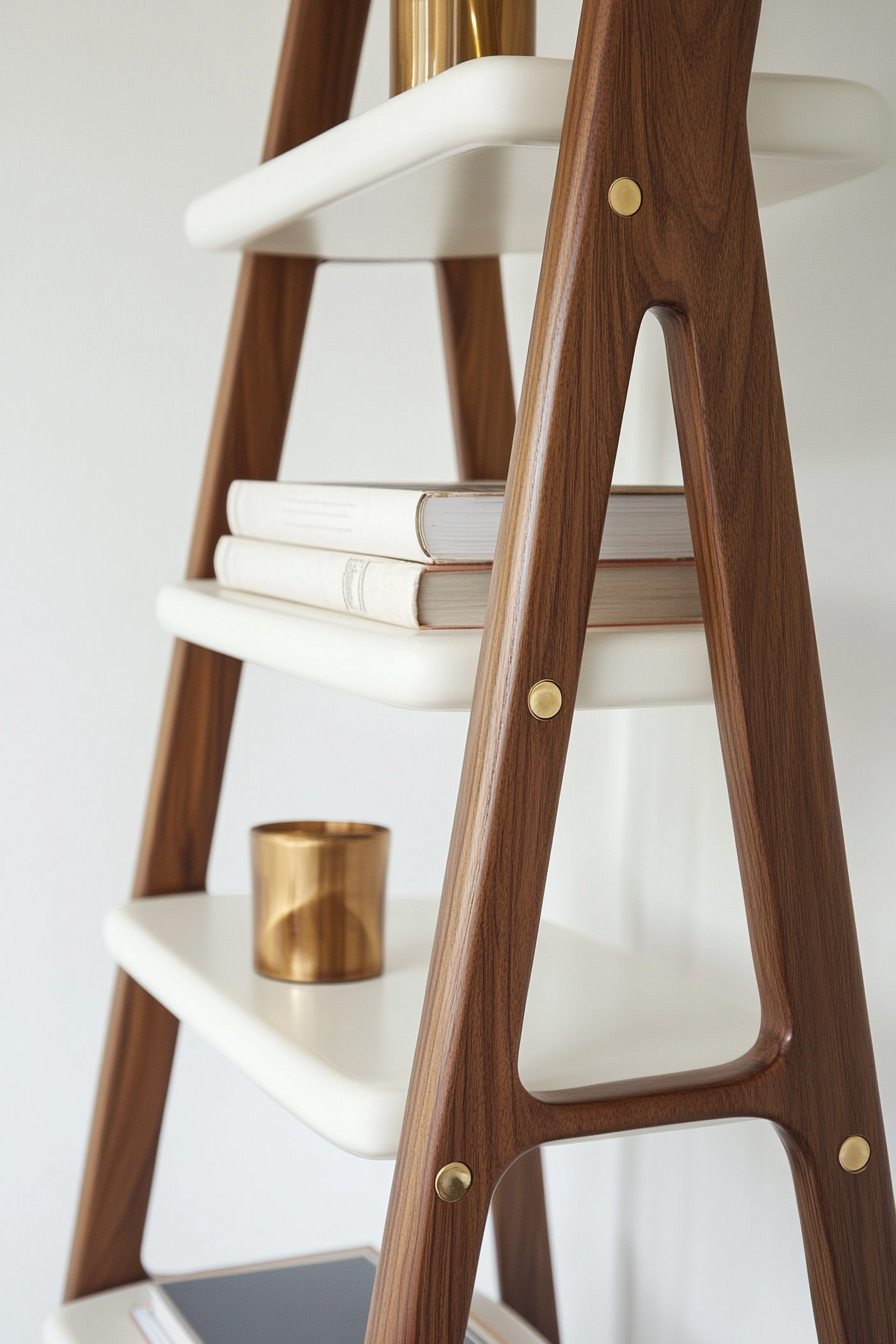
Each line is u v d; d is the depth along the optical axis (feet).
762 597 1.88
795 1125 1.94
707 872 3.45
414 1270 1.76
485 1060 1.77
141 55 4.11
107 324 4.16
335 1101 1.99
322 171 2.22
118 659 4.27
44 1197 4.34
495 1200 3.66
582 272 1.75
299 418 4.41
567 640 1.78
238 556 2.80
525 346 4.20
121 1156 3.32
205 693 3.28
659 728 3.64
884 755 2.81
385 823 4.60
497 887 1.76
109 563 4.24
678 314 1.84
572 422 1.76
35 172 4.04
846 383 2.87
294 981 2.62
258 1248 4.54
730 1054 2.14
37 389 4.11
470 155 1.97
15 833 4.22
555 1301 3.76
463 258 3.36
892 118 2.69
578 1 3.82
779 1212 3.19
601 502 1.78
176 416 4.26
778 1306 3.20
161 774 3.27
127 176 4.13
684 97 1.78
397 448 4.52
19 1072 4.29
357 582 2.18
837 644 2.93
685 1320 3.56
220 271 4.26
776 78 1.92
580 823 4.05
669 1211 3.63
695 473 1.88
